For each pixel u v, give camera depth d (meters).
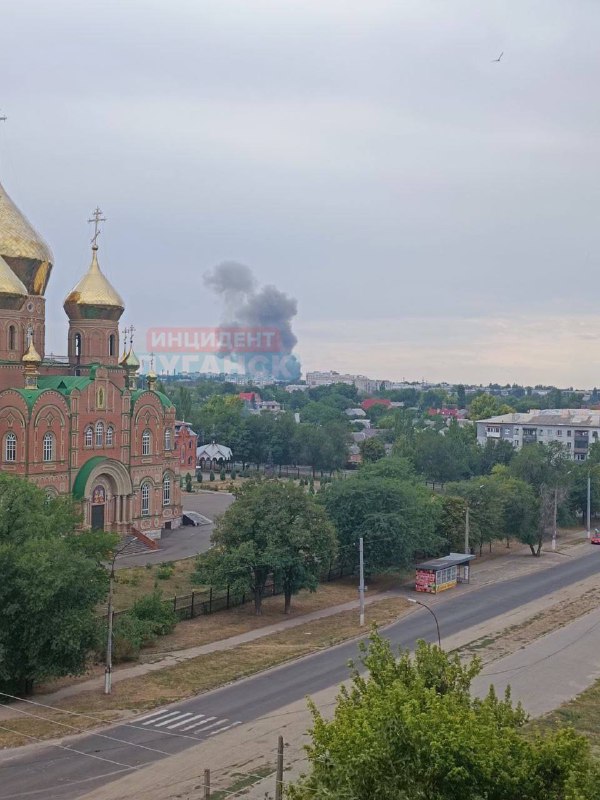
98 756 46.59
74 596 56.56
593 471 138.75
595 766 25.72
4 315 100.25
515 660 65.94
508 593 89.94
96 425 104.50
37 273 107.69
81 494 100.81
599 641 71.44
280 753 33.25
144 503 112.25
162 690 58.00
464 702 30.19
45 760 45.97
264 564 76.00
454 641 71.19
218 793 42.09
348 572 97.12
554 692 58.81
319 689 58.56
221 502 143.00
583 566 106.00
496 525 109.19
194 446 179.50
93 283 113.38
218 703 55.62
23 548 57.34
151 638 68.69
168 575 89.19
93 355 113.56
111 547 64.94
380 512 91.69
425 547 95.19
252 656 66.06
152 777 43.97
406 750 26.14
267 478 89.06
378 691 30.16
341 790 26.75
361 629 74.56
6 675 54.91
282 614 79.50
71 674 57.41
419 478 117.88
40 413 97.31
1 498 61.78
